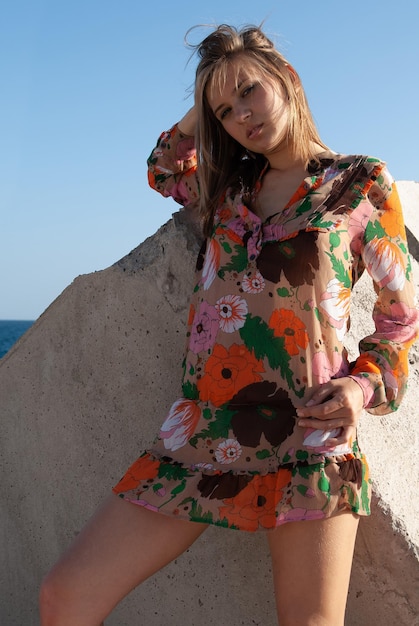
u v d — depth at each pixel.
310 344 2.07
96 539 2.06
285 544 2.01
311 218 2.10
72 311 3.11
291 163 2.25
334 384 2.03
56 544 3.22
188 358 2.26
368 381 2.05
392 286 2.13
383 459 2.47
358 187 2.12
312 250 2.08
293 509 1.97
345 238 2.11
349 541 2.01
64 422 3.17
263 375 2.10
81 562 2.02
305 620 1.95
